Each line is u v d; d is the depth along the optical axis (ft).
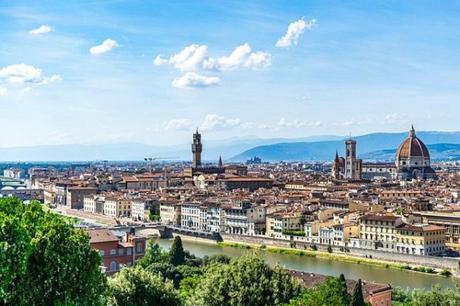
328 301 496.23
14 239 314.55
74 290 344.49
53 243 341.21
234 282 487.61
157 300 469.57
